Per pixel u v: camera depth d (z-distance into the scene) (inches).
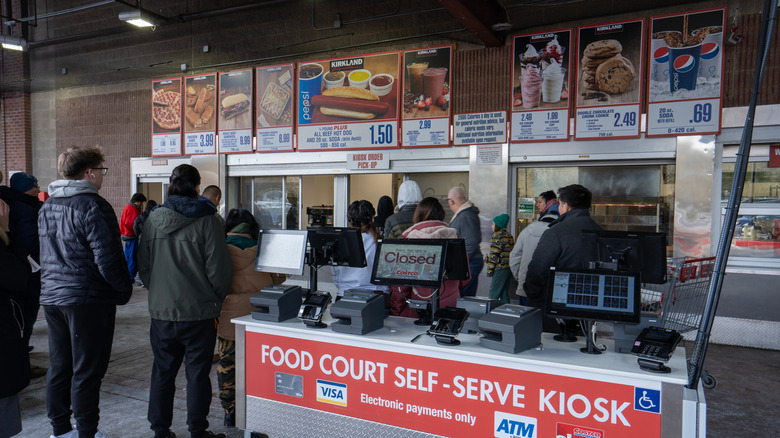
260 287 126.3
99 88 354.0
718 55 196.4
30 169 383.9
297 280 289.7
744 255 203.8
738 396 147.1
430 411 91.0
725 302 203.2
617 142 214.7
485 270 239.1
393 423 94.4
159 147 325.1
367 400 96.7
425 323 106.8
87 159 110.0
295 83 282.4
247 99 295.7
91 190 108.3
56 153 374.9
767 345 196.7
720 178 203.0
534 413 83.1
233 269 124.4
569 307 86.2
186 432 122.4
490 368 85.9
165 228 104.0
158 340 108.0
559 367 80.7
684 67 201.3
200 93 310.0
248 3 292.5
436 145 248.5
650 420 75.9
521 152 231.9
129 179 344.5
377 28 263.0
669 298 145.5
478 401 87.0
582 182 228.7
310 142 278.5
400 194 158.2
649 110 207.8
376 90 260.4
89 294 105.9
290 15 284.2
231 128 301.4
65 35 359.9
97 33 343.3
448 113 245.3
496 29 213.6
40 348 191.9
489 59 237.3
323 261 113.7
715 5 197.6
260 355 108.1
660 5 205.3
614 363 80.5
